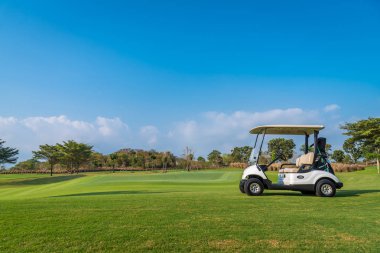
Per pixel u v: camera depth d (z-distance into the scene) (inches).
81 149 2733.8
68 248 206.2
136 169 2620.6
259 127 449.7
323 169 447.5
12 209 314.0
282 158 498.3
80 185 965.2
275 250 204.2
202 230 240.5
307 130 462.9
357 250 204.1
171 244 212.5
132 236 226.2
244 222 263.9
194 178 1206.9
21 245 211.5
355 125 1391.5
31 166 3065.9
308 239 223.5
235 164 2261.3
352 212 307.6
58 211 302.2
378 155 1349.7
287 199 391.9
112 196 441.1
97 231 236.7
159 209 314.3
